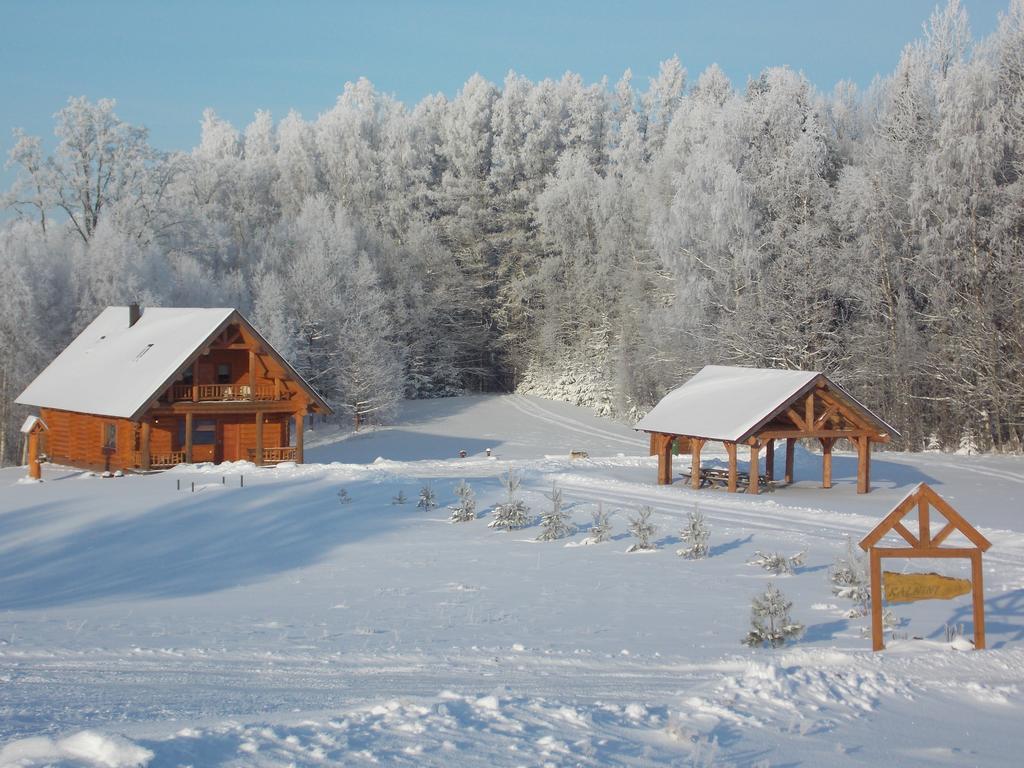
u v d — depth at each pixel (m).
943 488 40.06
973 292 55.72
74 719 8.73
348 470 42.16
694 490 38.31
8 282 55.19
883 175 58.44
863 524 29.41
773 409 37.66
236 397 46.94
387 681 11.42
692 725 8.88
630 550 24.47
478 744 7.81
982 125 55.56
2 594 21.41
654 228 63.28
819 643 13.80
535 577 20.98
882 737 8.84
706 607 17.27
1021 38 58.16
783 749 8.27
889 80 64.44
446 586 20.02
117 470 45.34
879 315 60.00
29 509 31.95
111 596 20.77
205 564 24.55
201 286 65.38
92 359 49.16
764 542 25.58
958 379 57.31
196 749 7.28
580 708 9.07
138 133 61.16
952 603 17.22
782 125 62.78
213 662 12.68
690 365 61.59
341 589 20.09
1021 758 8.39
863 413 38.59
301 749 7.43
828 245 60.28
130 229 61.47
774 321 60.38
